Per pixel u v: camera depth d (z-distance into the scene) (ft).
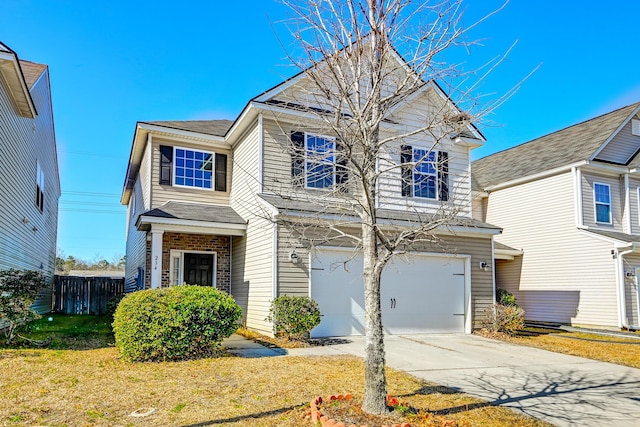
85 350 28.76
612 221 55.77
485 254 45.24
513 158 67.67
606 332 46.83
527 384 23.36
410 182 25.45
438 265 42.91
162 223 38.04
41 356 25.90
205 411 16.92
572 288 53.67
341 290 37.86
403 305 40.88
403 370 25.76
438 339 38.88
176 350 26.27
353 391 19.85
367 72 17.56
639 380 24.93
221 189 47.26
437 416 16.56
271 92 39.45
